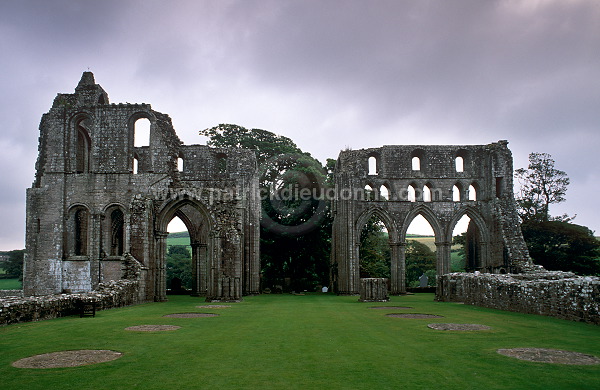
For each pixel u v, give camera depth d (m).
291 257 57.28
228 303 31.02
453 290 31.39
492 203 47.69
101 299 25.00
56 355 12.16
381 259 63.31
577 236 50.97
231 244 32.97
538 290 21.12
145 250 33.22
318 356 11.85
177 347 13.16
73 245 41.22
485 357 11.55
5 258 90.75
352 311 23.83
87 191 40.53
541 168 61.88
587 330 15.92
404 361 11.21
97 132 41.03
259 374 10.12
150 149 40.72
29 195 40.78
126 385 9.34
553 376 9.77
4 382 9.56
